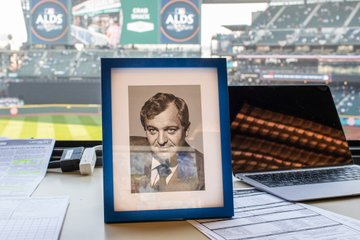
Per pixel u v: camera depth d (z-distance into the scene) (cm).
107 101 72
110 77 72
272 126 99
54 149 112
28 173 96
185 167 72
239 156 94
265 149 96
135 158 71
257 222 69
